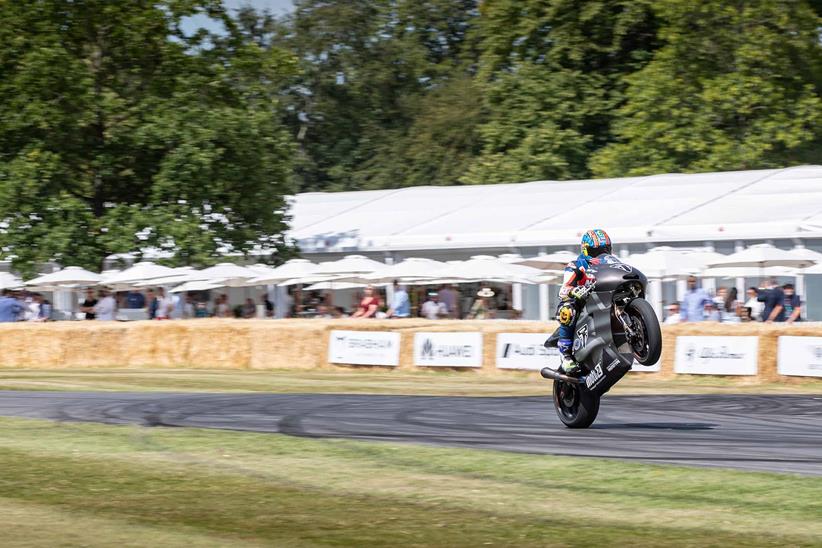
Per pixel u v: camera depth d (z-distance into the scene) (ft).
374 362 158.10
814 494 54.60
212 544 44.96
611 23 332.60
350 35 448.65
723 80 288.30
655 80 297.33
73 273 211.20
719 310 172.35
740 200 216.33
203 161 227.61
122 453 70.38
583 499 54.29
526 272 192.85
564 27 333.42
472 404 98.68
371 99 452.76
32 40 225.97
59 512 51.70
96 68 242.99
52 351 175.73
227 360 168.25
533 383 134.10
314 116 455.63
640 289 73.05
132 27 236.63
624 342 73.05
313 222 264.11
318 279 200.54
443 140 407.23
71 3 234.58
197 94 243.60
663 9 302.25
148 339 173.17
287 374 153.38
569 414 79.77
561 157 324.80
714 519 49.55
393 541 45.47
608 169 307.99
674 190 232.94
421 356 154.71
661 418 86.79
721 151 285.23
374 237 238.27
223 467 64.44
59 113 225.35
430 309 191.93
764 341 129.80
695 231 201.77
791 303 171.32
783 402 97.81
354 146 454.40
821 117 293.23
